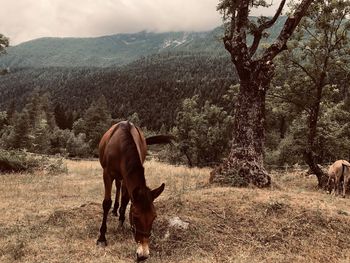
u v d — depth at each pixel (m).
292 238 8.62
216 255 7.70
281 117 37.25
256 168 12.15
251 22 13.80
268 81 12.51
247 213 9.35
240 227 8.85
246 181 11.98
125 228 8.83
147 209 6.29
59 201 12.47
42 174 19.97
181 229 8.36
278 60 17.95
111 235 8.41
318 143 29.36
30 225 9.12
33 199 12.64
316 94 18.52
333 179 16.61
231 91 24.52
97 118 85.81
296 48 17.91
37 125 60.03
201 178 17.84
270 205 9.59
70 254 7.37
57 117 130.38
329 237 8.82
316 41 17.66
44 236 8.34
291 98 18.78
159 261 7.28
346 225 9.34
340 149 28.47
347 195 16.38
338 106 23.72
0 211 10.69
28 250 7.50
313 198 11.16
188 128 41.88
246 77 12.47
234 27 13.36
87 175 20.50
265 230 8.79
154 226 8.61
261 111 12.47
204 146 41.12
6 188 14.61
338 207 11.05
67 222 9.22
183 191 11.34
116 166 7.59
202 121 41.81
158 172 21.12
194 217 9.03
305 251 8.23
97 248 7.67
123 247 7.76
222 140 40.91
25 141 57.62
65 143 81.81
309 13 16.95
